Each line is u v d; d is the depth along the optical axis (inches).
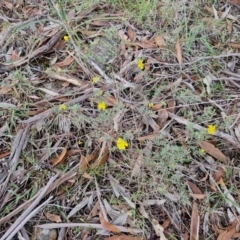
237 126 28.1
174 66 31.1
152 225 24.9
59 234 24.9
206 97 29.6
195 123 28.2
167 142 27.4
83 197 26.0
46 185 25.9
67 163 27.2
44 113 28.7
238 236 24.7
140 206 25.5
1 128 28.5
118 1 35.1
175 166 26.5
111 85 30.0
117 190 26.1
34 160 27.2
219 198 26.0
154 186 25.9
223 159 27.1
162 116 28.7
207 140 27.6
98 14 34.8
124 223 25.0
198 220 25.1
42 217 25.4
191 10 34.3
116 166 26.8
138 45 32.4
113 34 32.8
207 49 32.3
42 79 31.1
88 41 33.2
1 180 26.4
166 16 33.6
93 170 26.6
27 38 33.7
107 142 27.4
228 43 32.8
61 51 32.7
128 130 27.9
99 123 28.1
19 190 26.3
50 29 33.8
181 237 24.7
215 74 30.8
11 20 35.3
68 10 35.1
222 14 34.6
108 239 24.6
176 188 26.0
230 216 25.4
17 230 24.4
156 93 29.2
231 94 30.0
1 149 27.9
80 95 30.0
